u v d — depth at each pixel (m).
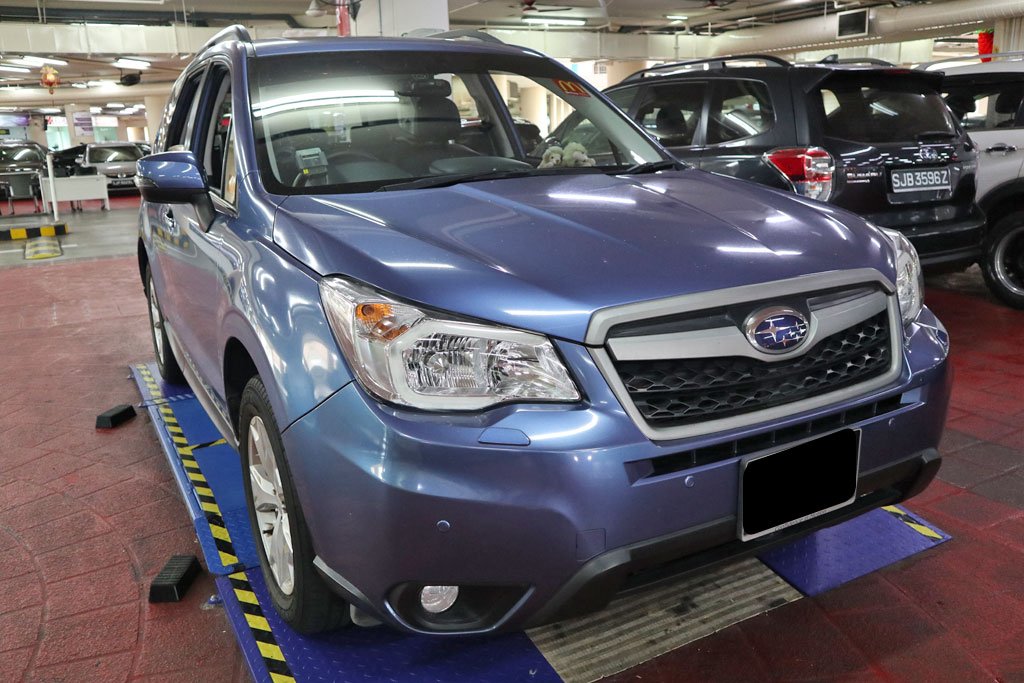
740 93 4.57
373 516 1.56
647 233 1.84
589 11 21.31
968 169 4.64
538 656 1.96
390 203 2.06
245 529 2.58
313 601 1.88
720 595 2.19
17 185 17.45
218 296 2.22
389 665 1.93
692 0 19.83
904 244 2.11
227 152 2.52
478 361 1.57
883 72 4.44
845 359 1.79
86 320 5.98
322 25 20.59
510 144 2.71
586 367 1.56
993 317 5.02
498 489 1.51
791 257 1.79
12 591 2.38
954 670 1.89
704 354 1.61
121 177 21.42
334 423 1.61
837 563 2.32
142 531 2.71
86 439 3.57
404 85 2.62
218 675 1.97
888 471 1.87
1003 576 2.25
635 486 1.55
